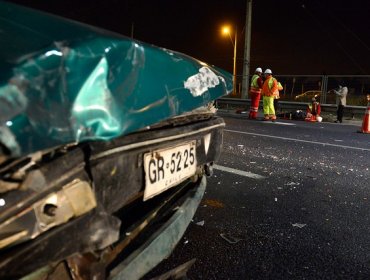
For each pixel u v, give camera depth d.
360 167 6.30
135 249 1.99
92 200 1.58
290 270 2.93
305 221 3.88
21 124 1.20
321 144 8.49
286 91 22.25
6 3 1.88
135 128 1.72
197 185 2.94
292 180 5.38
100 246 1.61
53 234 1.42
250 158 6.76
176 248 3.22
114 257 1.90
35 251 1.37
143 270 1.97
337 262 3.08
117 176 1.87
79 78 1.39
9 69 1.21
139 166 2.07
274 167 6.12
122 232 2.06
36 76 1.27
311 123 13.31
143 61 1.80
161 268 2.90
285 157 6.92
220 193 4.69
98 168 1.72
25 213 1.34
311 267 2.99
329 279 2.83
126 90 1.64
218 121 2.97
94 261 1.65
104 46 1.56
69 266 1.61
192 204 2.61
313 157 6.99
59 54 1.37
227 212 4.06
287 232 3.61
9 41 1.38
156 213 2.34
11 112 1.18
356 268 2.99
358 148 8.11
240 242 3.37
